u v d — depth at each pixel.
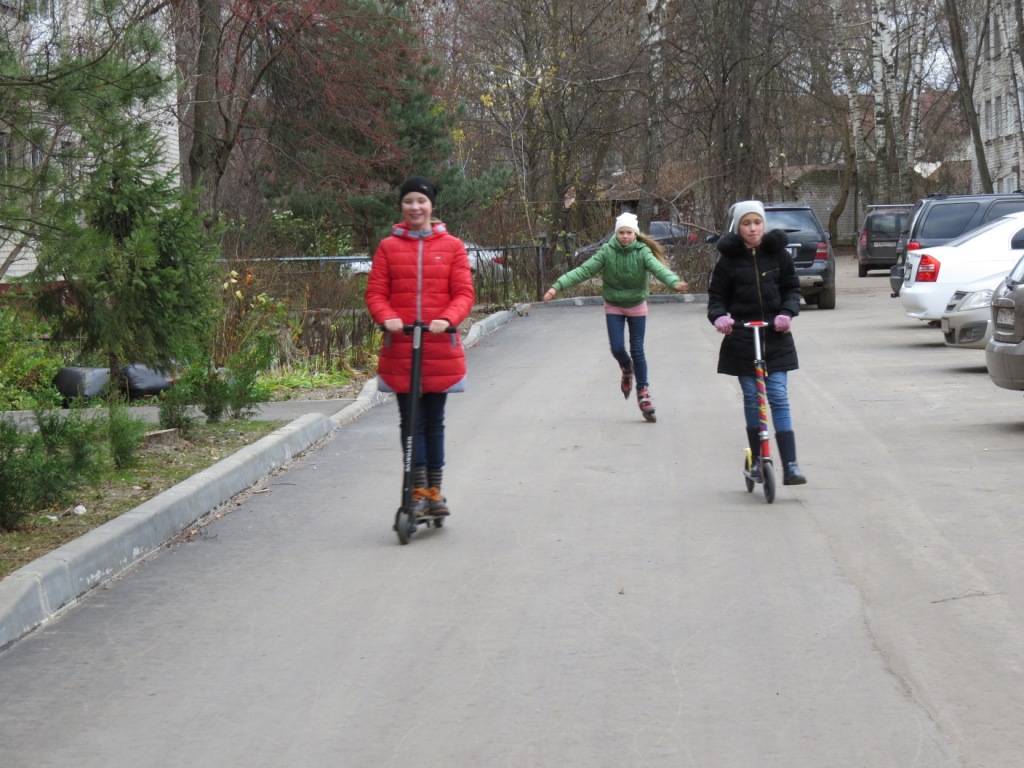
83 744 4.49
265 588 6.46
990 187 45.38
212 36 21.45
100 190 7.36
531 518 7.89
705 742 4.30
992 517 7.53
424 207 7.65
